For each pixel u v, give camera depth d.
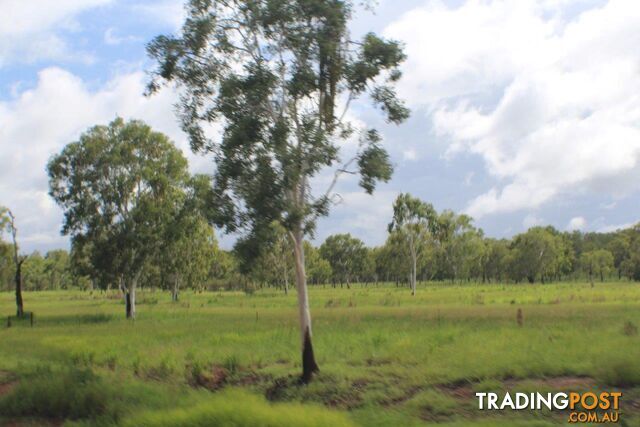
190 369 18.44
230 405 10.15
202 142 18.16
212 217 17.25
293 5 17.05
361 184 18.11
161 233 45.78
